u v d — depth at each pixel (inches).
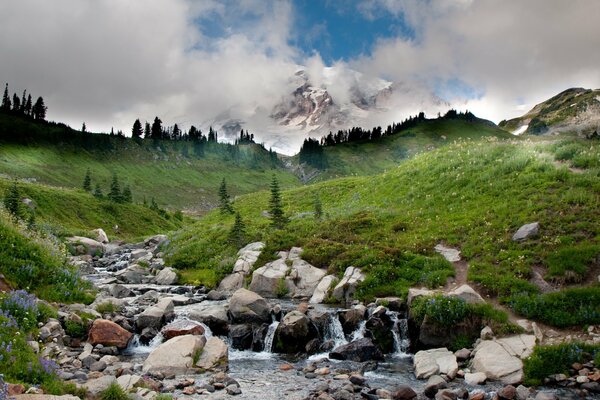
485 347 700.0
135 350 790.5
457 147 2007.9
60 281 922.7
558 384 593.0
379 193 1843.0
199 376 659.4
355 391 607.2
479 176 1491.1
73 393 478.0
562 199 1115.3
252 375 680.4
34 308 700.0
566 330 720.3
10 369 475.8
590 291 769.6
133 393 516.1
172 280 1405.0
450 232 1192.2
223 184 2967.5
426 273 1003.9
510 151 1630.2
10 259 863.1
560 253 902.4
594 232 944.3
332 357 773.3
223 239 1690.5
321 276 1167.6
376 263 1094.4
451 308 787.4
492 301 851.4
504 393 557.3
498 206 1213.7
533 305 780.0
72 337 745.0
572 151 1425.9
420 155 2165.4
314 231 1478.8
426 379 661.3
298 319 837.8
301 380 653.9
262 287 1179.3
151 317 868.0
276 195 1711.4
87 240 2343.8
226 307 962.1
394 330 839.1
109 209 4495.6
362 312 883.4
